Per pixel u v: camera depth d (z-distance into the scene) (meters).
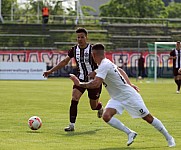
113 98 15.05
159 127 15.06
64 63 19.81
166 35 94.69
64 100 33.44
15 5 112.44
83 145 15.33
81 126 19.88
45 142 15.88
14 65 69.31
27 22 95.31
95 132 18.28
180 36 94.81
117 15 115.44
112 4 116.81
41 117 23.06
